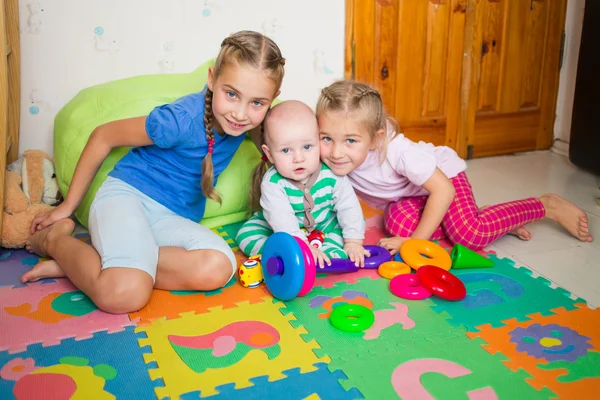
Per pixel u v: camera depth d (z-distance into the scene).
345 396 1.16
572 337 1.37
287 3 2.42
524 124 2.90
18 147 2.12
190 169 1.69
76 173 1.66
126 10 2.19
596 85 2.39
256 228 1.82
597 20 2.35
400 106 2.66
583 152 2.52
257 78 1.46
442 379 1.21
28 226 1.83
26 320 1.44
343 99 1.58
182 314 1.47
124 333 1.38
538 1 2.75
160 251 1.57
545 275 1.69
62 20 2.12
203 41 2.33
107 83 2.12
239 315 1.47
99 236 1.52
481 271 1.71
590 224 2.06
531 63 2.82
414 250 1.71
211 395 1.16
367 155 1.76
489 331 1.39
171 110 1.56
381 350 1.32
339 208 1.76
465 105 2.75
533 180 2.52
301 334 1.38
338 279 1.67
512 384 1.20
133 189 1.67
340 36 2.54
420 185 1.75
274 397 1.16
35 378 1.22
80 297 1.56
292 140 1.56
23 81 2.12
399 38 2.58
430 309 1.50
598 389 1.18
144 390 1.18
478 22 2.67
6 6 1.96
